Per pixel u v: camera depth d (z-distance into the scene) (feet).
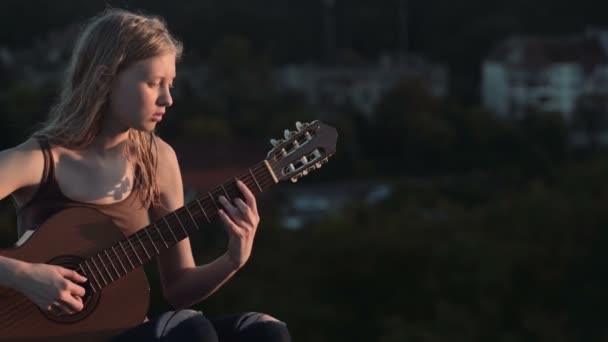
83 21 11.19
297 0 376.27
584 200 128.67
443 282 106.83
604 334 106.73
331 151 11.44
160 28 10.87
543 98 306.76
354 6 379.96
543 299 108.99
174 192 11.80
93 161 11.11
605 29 375.66
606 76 308.40
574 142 284.00
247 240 11.04
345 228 113.09
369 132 271.28
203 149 195.00
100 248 11.04
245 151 196.03
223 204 11.00
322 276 109.60
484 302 102.22
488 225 122.11
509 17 373.20
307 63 352.28
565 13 385.91
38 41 349.00
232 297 99.86
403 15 377.50
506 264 107.24
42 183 10.87
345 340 104.32
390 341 95.66
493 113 282.56
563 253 113.70
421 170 262.26
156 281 50.19
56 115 11.06
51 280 10.45
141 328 10.33
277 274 108.88
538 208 122.11
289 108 289.74
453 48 363.15
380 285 109.70
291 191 235.61
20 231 11.22
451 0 383.24
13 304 10.78
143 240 11.14
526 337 101.24
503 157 262.67
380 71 319.47
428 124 263.29
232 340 10.88
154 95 10.84
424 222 119.03
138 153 11.38
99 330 11.00
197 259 93.66
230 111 286.05
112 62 10.66
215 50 305.53
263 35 365.20
